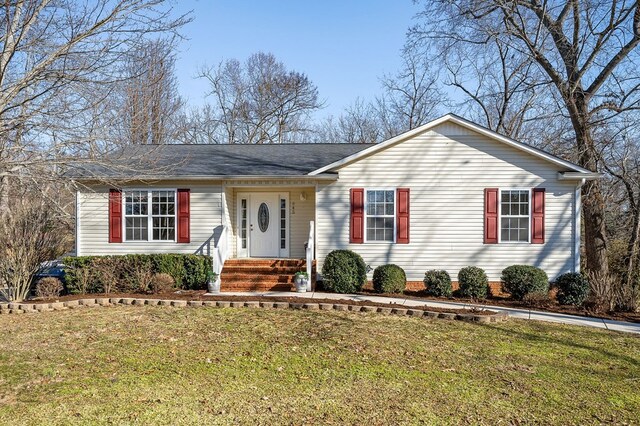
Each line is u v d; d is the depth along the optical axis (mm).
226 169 14812
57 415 5195
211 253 14625
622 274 14695
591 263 15992
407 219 14227
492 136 13844
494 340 8484
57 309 10938
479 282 12828
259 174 14172
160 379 6355
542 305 11961
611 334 9156
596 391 6105
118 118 11164
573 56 16516
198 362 7086
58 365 6906
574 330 9398
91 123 10055
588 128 16375
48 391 5898
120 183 14336
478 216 14078
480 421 5160
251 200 16219
